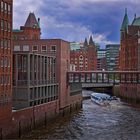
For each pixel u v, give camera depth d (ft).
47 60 324.19
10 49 244.22
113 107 413.59
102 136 246.47
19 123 245.86
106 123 298.97
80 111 382.22
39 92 298.76
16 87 279.69
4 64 235.20
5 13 237.86
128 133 256.93
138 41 529.45
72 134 252.62
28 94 277.44
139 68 524.52
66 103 360.69
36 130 266.98
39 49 360.69
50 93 321.32
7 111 232.12
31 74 290.15
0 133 221.46
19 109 258.98
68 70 382.42
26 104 276.62
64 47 367.25
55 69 347.77
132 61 554.05
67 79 369.50
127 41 585.63
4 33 236.22
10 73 242.78
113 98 498.28
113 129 272.10
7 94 235.61
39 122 282.36
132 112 366.43
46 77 320.91
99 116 339.98
